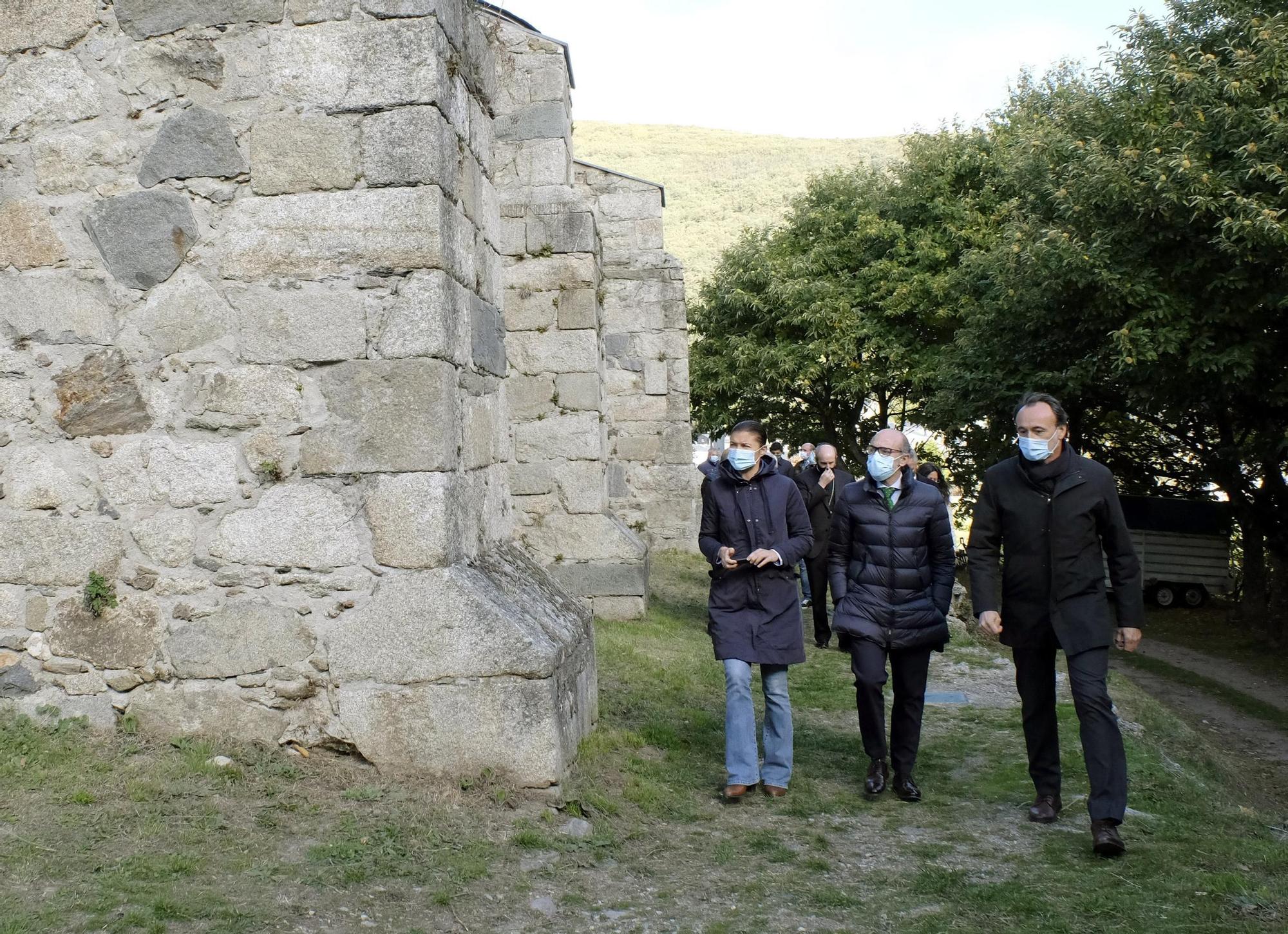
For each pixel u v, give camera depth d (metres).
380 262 4.57
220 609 4.61
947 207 25.09
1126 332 12.58
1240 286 11.86
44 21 4.74
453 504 4.63
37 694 4.70
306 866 3.76
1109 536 4.66
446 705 4.49
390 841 4.00
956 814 4.99
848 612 5.36
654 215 16.30
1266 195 11.25
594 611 9.88
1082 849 4.46
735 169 72.44
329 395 4.59
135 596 4.65
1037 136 15.59
